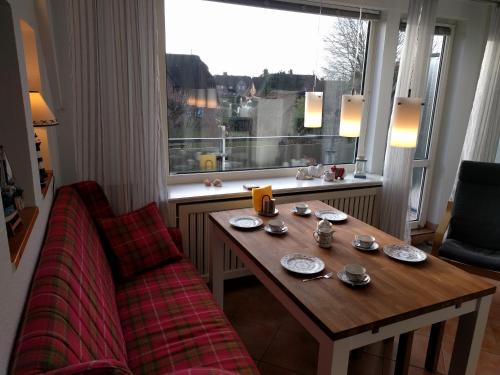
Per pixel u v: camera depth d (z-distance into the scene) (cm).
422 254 182
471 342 162
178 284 203
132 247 214
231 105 299
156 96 246
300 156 338
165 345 154
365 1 307
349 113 245
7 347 89
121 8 226
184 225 265
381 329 133
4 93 141
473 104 354
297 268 165
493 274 253
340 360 128
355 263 174
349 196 320
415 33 308
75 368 81
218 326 168
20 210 139
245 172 315
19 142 145
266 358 213
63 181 252
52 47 224
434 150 392
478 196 297
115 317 146
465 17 349
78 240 158
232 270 288
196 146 296
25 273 117
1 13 135
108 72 232
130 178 251
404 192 331
